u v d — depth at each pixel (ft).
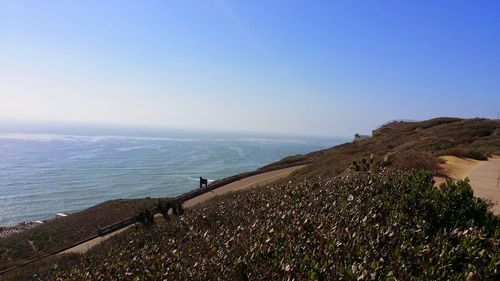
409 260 14.83
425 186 27.99
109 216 157.58
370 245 16.15
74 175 546.67
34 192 424.05
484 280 13.65
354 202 24.17
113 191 427.33
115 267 21.67
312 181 34.65
